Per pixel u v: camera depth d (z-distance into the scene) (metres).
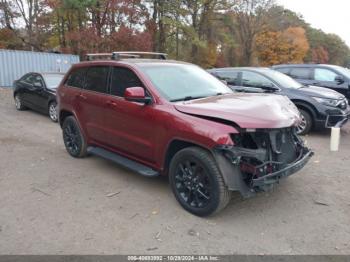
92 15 27.25
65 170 5.83
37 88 10.71
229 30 45.25
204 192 4.10
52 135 8.45
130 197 4.74
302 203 4.56
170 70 5.18
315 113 8.31
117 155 5.46
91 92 5.76
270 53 47.72
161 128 4.41
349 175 5.62
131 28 26.11
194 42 36.12
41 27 30.39
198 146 4.08
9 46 30.31
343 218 4.17
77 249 3.52
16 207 4.44
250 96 4.68
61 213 4.28
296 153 4.56
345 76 10.74
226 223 4.04
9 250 3.50
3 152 6.91
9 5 29.72
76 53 25.64
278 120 3.92
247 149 3.88
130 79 5.02
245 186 3.86
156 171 4.70
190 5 36.19
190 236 3.76
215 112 3.97
